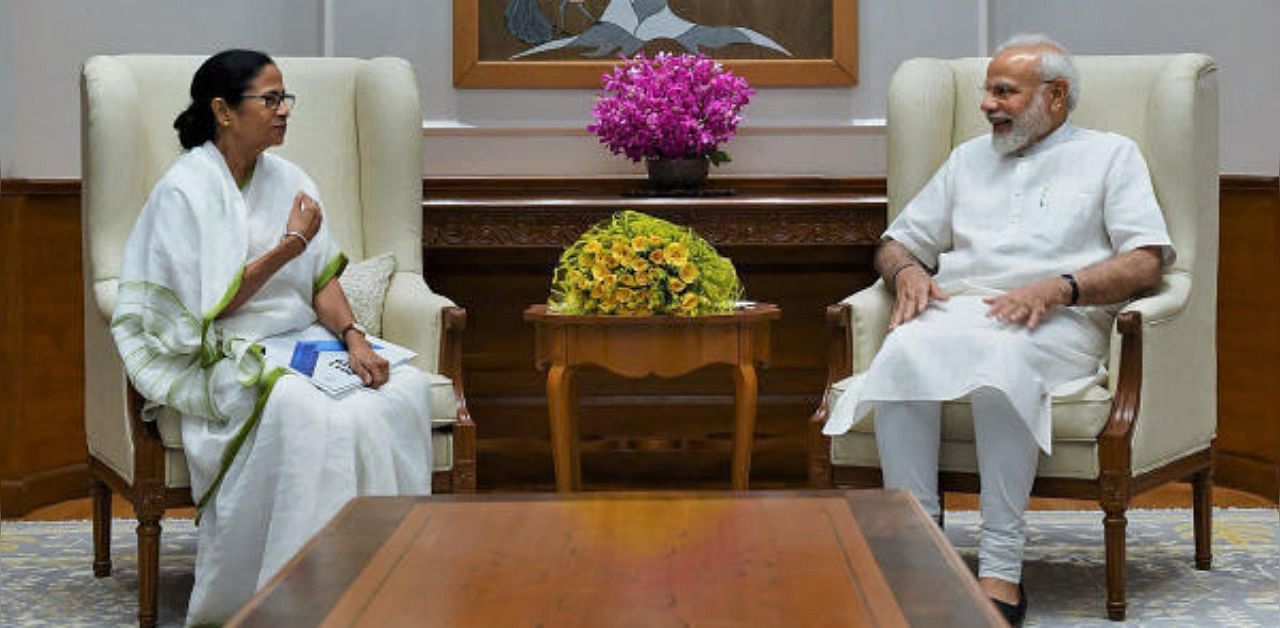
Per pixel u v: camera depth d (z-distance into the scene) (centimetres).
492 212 542
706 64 562
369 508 280
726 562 237
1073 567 475
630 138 556
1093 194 451
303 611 210
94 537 469
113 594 449
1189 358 448
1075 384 418
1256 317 586
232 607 407
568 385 464
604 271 455
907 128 494
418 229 497
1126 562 481
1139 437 418
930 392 408
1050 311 429
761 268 580
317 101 505
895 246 471
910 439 417
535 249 569
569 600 215
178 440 413
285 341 428
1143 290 441
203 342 409
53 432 582
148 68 484
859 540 251
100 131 456
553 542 252
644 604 212
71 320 585
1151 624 409
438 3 595
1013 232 455
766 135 596
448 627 202
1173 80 457
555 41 596
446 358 448
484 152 596
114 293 443
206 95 426
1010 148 459
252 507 403
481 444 584
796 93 597
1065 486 416
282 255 421
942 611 207
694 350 460
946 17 596
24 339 568
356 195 503
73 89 584
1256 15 584
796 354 583
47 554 498
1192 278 448
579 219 544
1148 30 597
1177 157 452
